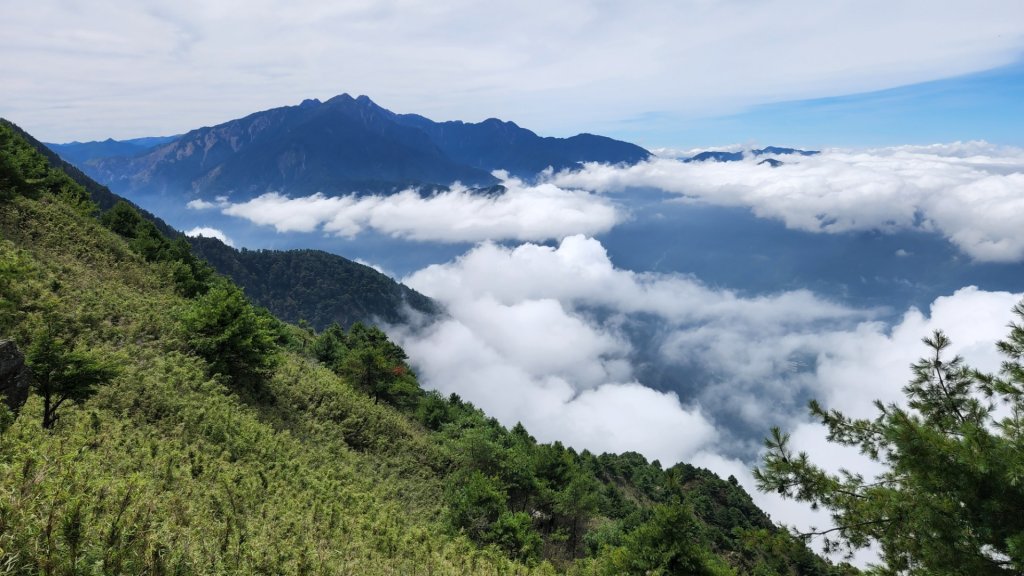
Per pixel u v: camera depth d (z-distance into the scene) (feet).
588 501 133.59
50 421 60.85
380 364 190.39
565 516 150.30
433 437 181.88
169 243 217.77
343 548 51.26
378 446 133.28
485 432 148.46
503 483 131.75
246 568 36.42
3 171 150.10
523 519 99.71
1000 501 23.89
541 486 141.28
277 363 123.03
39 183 179.11
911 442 26.45
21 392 54.49
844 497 31.73
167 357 104.17
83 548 26.14
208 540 37.88
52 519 25.68
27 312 89.97
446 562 62.03
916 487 28.66
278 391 129.08
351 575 44.24
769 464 33.96
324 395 142.61
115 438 61.00
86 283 126.93
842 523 31.50
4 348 53.21
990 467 23.67
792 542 32.55
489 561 70.54
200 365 108.17
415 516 97.86
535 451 174.70
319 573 41.14
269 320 193.88
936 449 25.62
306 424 119.44
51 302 95.96
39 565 23.57
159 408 82.79
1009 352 30.78
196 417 82.28
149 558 28.45
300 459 90.43
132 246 198.59
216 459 69.00
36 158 216.95
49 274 113.80
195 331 116.88
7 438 38.75
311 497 68.18
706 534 230.89
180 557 31.12
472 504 100.37
